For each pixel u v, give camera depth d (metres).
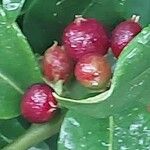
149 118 0.11
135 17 0.11
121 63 0.09
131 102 0.11
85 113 0.10
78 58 0.11
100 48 0.11
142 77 0.10
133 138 0.11
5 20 0.11
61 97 0.10
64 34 0.11
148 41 0.09
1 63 0.11
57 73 0.11
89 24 0.11
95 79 0.11
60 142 0.11
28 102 0.11
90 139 0.11
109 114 0.11
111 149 0.11
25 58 0.11
